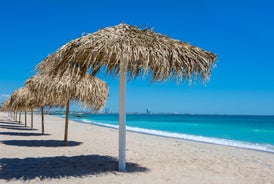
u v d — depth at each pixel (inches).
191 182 237.8
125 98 255.0
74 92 356.2
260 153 492.1
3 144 424.8
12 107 732.7
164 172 267.6
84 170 264.4
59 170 263.6
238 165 326.3
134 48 217.5
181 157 362.3
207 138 808.3
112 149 420.5
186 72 234.4
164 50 226.1
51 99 404.5
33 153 354.9
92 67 238.5
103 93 379.6
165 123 2097.7
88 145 453.1
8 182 223.9
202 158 362.3
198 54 240.4
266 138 876.6
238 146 608.7
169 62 227.6
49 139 520.4
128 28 240.5
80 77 275.4
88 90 360.5
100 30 239.3
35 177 238.8
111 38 220.8
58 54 229.3
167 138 735.1
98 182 226.5
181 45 242.7
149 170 272.7
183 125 1765.5
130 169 271.7
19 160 308.5
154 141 596.7
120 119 260.7
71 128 940.0
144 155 366.3
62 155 345.1
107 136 669.3
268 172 296.0
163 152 403.9
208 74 242.4
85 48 218.2
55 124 1198.3
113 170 265.4
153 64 227.6
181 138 772.0
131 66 238.2
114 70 246.4
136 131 1029.2
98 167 277.3
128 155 360.5
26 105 604.7
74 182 225.8
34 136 570.9
